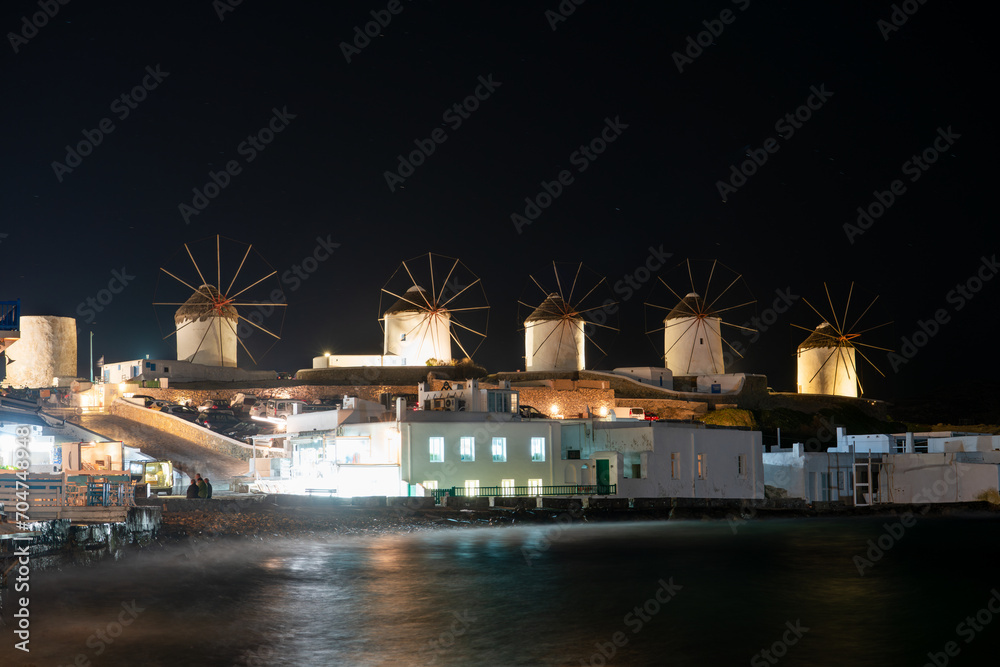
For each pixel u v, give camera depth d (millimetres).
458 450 56594
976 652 25000
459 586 32625
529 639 25453
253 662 22078
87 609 26578
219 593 29625
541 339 130500
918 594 33219
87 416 86250
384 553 40438
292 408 86688
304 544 42406
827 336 139625
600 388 106125
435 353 124438
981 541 50344
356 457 58688
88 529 33250
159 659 21906
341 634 25125
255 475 66312
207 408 89438
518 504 54344
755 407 118250
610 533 50531
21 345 106188
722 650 24953
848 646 25594
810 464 69312
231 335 118312
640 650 24750
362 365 114562
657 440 60625
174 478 65625
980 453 71562
